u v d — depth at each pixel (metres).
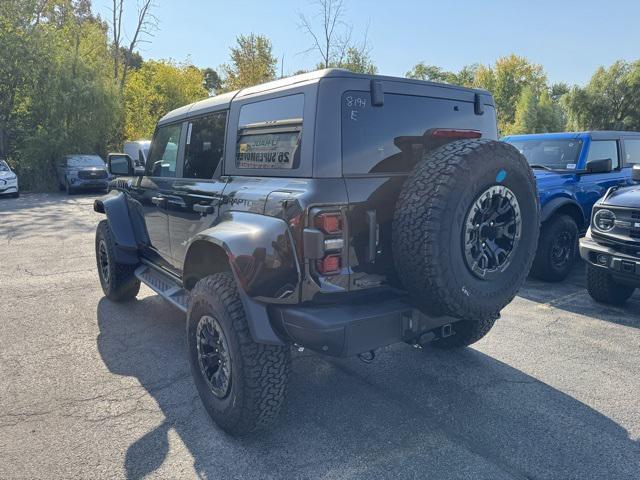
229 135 3.39
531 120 35.66
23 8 21.52
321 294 2.57
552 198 6.25
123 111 25.38
